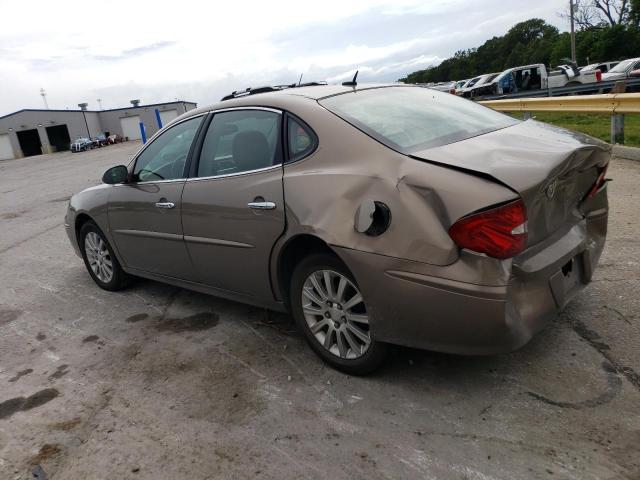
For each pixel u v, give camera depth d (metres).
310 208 2.98
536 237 2.67
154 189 4.15
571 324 3.41
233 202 3.44
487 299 2.44
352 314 3.03
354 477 2.38
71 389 3.45
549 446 2.42
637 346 3.09
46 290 5.52
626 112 8.75
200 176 3.80
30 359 3.96
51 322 4.63
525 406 2.71
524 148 2.79
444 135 3.07
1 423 3.15
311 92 3.52
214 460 2.61
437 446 2.51
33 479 2.63
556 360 3.05
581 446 2.40
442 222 2.52
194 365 3.54
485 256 2.44
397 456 2.47
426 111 3.40
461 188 2.48
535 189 2.44
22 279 6.01
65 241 7.64
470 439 2.53
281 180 3.17
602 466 2.27
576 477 2.23
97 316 4.64
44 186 16.47
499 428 2.57
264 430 2.78
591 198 3.20
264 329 3.93
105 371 3.63
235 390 3.19
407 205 2.60
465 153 2.72
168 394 3.24
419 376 3.08
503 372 3.01
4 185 19.56
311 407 2.93
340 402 2.94
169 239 4.07
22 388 3.54
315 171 3.04
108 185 4.81
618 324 3.33
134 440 2.83
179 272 4.20
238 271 3.61
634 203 5.87
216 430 2.83
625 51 47.88
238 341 3.80
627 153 8.36
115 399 3.26
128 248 4.63
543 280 2.68
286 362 3.43
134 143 54.31
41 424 3.09
